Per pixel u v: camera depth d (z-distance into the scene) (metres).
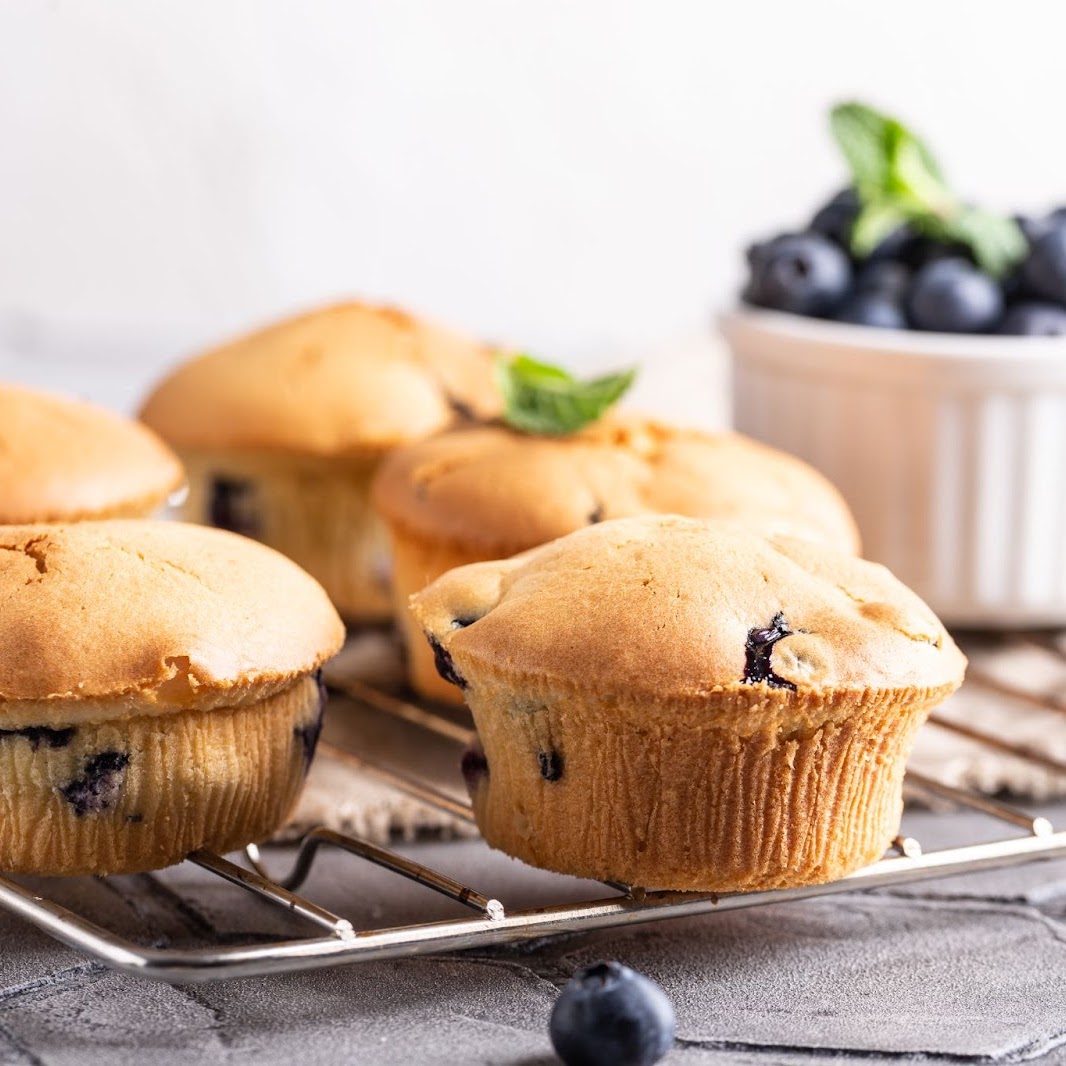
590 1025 0.53
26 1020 0.54
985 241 0.69
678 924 0.58
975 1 1.05
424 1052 0.54
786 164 1.07
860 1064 0.54
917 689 0.56
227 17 1.00
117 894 0.58
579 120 1.05
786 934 0.57
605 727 0.55
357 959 0.53
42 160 1.00
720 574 0.56
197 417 0.70
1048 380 0.68
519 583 0.57
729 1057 0.54
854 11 1.05
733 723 0.55
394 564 0.67
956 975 0.56
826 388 0.69
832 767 0.56
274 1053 0.53
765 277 0.70
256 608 0.57
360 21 1.01
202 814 0.56
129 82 1.00
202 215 1.03
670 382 0.85
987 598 0.69
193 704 0.56
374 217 1.04
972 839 0.61
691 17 1.04
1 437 0.64
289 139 1.02
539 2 1.03
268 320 1.05
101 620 0.55
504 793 0.57
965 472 0.69
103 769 0.56
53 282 1.02
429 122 1.03
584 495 0.64
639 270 1.07
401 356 0.71
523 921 0.54
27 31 0.98
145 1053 0.53
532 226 1.06
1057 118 1.07
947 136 1.07
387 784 0.60
